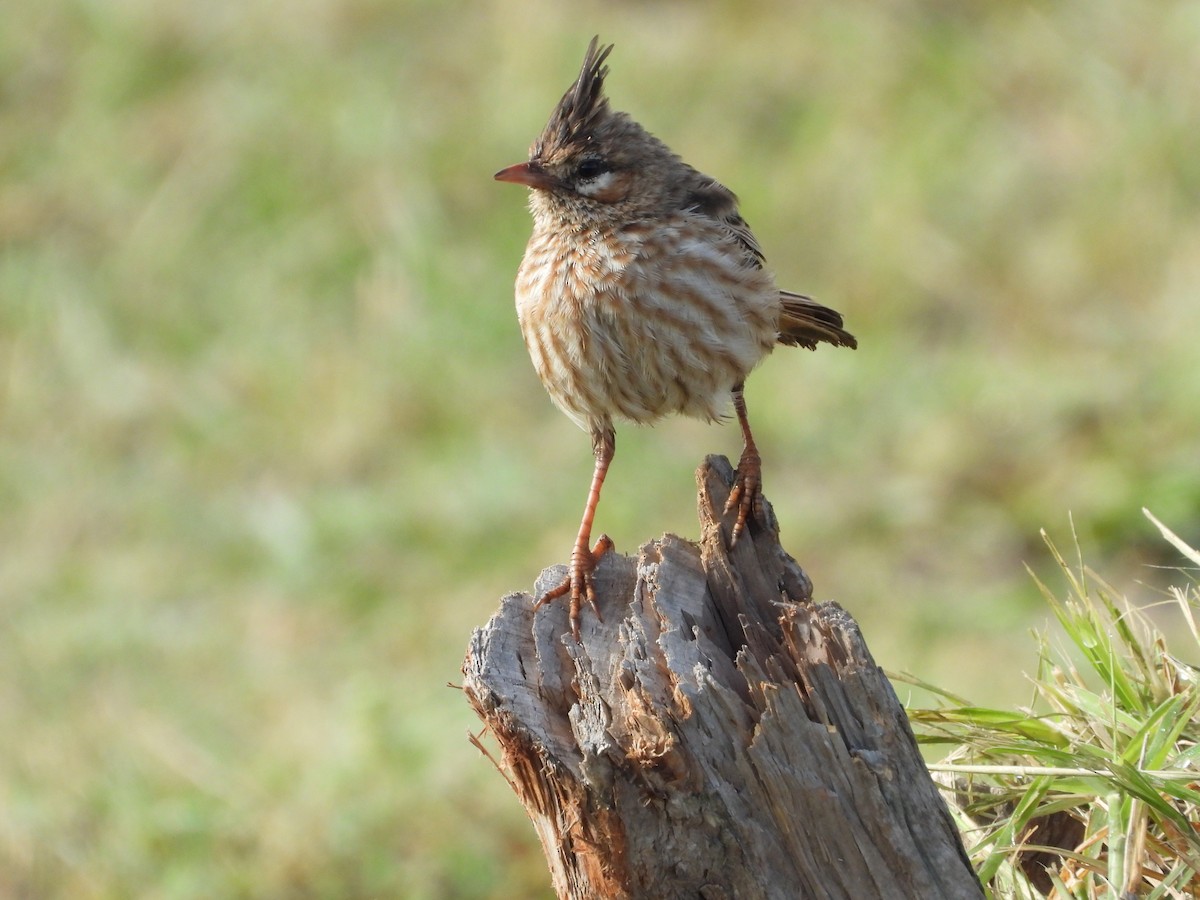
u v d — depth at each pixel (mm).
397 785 10805
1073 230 15742
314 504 14352
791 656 5504
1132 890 5457
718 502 6293
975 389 14422
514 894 9969
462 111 17141
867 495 13727
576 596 6230
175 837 10531
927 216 16047
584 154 7715
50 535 14383
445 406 15102
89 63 18250
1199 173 16016
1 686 12461
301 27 18109
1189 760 5828
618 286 7562
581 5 18234
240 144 17125
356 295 15969
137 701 12172
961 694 10961
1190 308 14625
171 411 15414
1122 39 17234
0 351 16094
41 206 17188
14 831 10609
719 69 17500
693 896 5238
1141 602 11883
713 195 8000
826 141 16797
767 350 7906
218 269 16438
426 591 13289
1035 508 13102
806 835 5211
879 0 17984
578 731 5387
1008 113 16906
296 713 11859
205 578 13805
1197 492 12672
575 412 8086
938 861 5258
